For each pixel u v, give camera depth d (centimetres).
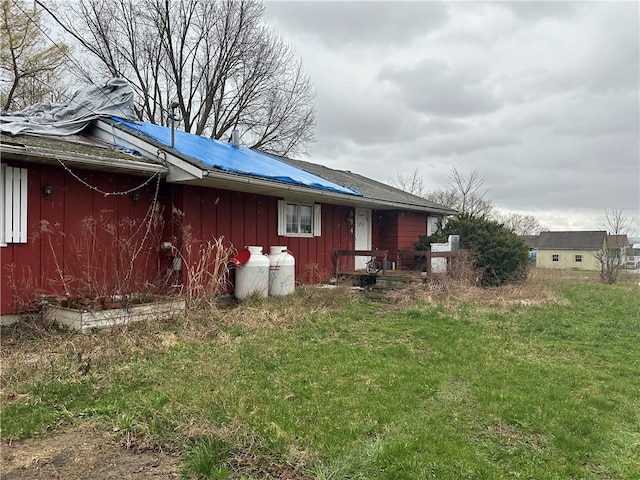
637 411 416
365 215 1468
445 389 451
